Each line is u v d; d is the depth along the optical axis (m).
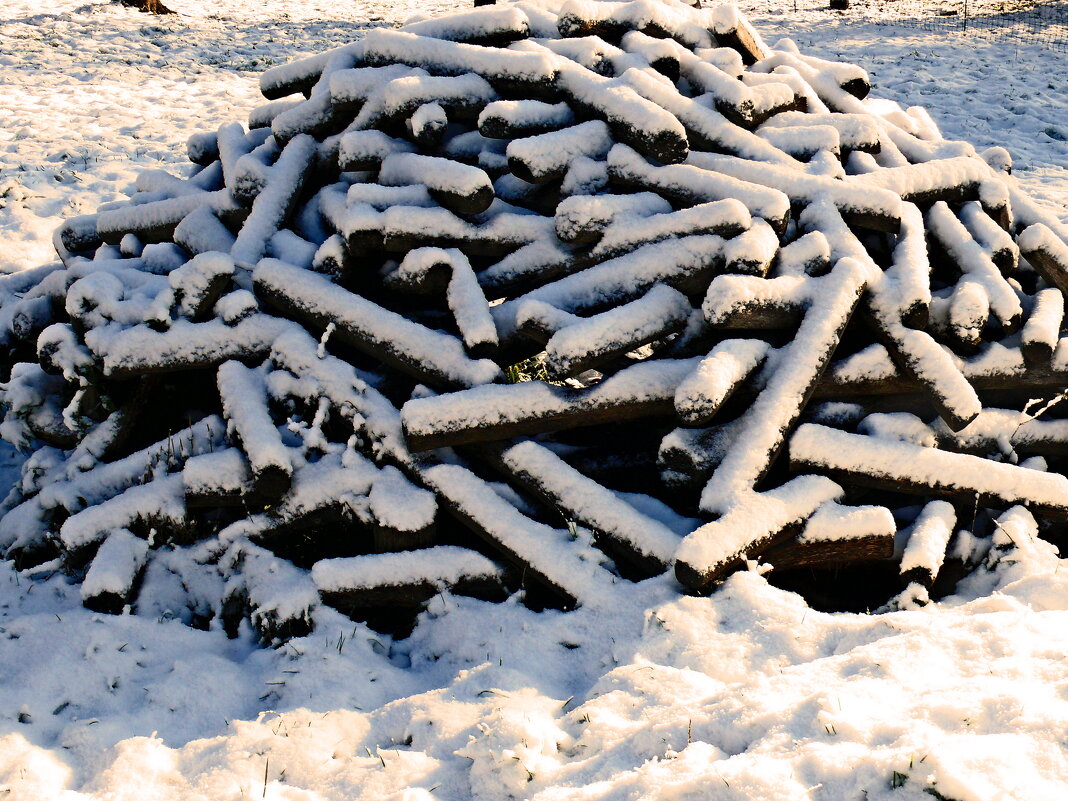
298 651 3.82
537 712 3.29
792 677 3.23
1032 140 11.99
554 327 4.41
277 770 3.10
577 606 3.94
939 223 5.18
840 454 4.23
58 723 3.44
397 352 4.60
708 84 5.48
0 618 4.12
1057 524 4.44
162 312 4.70
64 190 9.69
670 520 4.21
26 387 5.01
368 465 4.44
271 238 5.23
